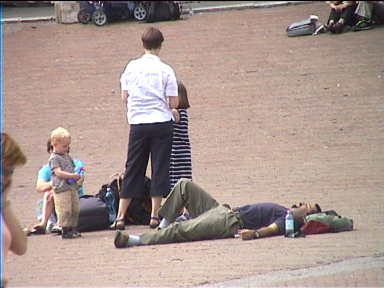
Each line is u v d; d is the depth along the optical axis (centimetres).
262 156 5434
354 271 3052
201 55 7181
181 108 4138
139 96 3994
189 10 8331
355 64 6744
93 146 5841
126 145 5834
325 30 7381
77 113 6431
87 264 3356
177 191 3819
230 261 3253
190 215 3850
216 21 8000
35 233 4081
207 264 3228
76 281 3089
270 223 3694
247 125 5972
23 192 5091
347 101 6169
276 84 6556
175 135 4125
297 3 8344
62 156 3938
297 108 6150
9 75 7119
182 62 7062
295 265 3156
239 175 5109
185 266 3216
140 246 3619
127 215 4169
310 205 3725
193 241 3650
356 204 4291
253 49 7225
